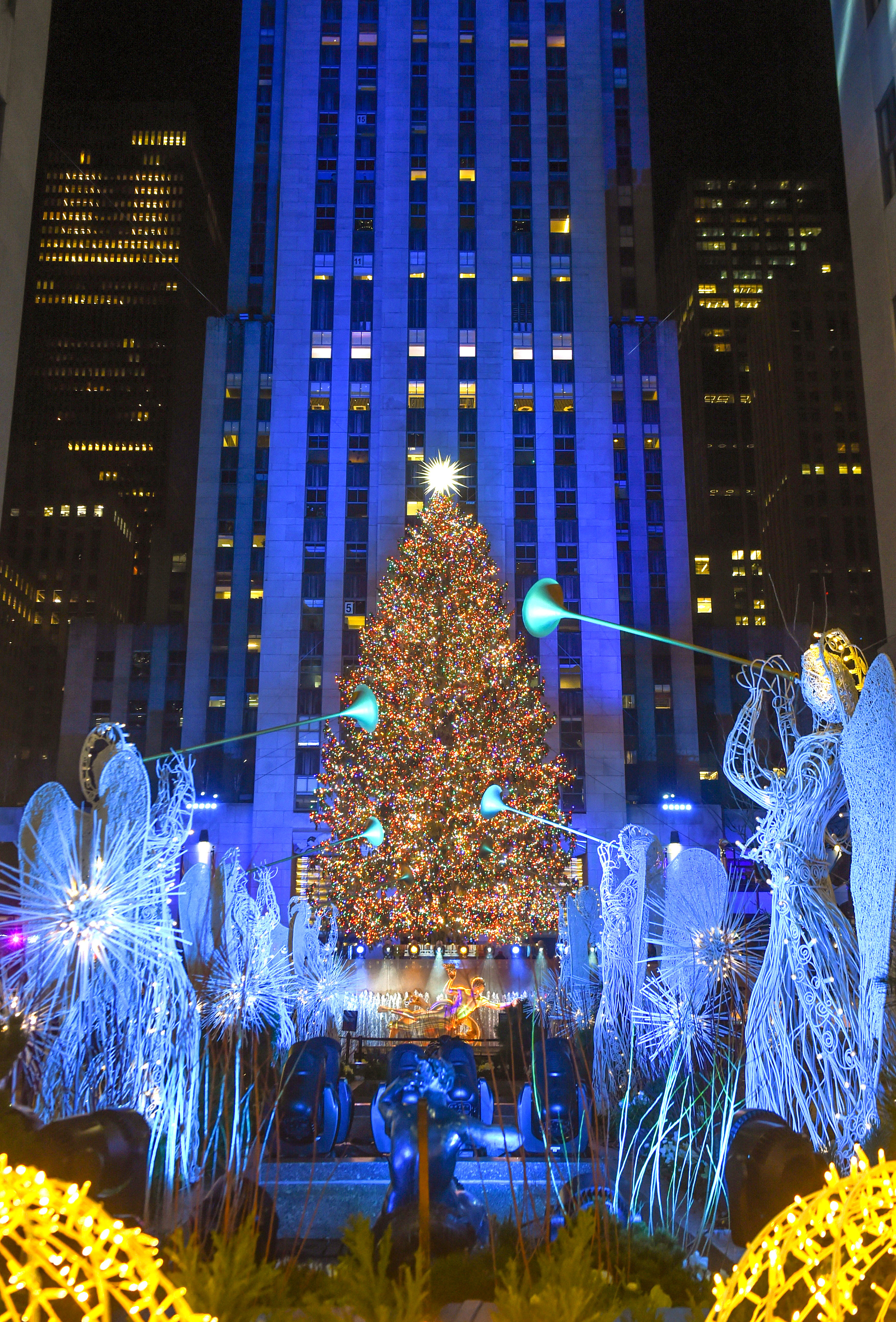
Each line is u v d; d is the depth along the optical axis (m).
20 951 7.64
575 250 75.25
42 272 178.38
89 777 8.48
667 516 74.12
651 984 11.37
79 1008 7.74
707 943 9.58
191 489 171.50
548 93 78.25
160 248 179.38
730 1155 6.54
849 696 8.68
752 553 144.75
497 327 73.06
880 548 21.39
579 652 68.38
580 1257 4.27
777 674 9.17
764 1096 7.90
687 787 69.12
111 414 173.00
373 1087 17.53
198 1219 5.14
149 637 81.56
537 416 72.31
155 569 91.38
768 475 139.25
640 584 72.56
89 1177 5.37
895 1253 4.60
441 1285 5.29
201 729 69.88
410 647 44.50
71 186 181.38
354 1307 4.20
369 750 43.75
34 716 138.62
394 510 69.69
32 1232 3.85
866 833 7.52
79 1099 7.61
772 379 138.38
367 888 42.91
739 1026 10.30
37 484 146.88
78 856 7.87
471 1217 6.77
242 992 10.73
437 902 41.53
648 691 70.69
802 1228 4.15
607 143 83.00
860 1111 7.06
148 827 8.54
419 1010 21.34
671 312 78.12
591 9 79.38
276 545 69.44
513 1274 4.22
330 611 68.44
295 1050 10.97
